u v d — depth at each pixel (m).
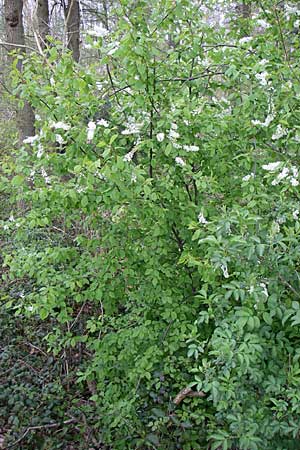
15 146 7.54
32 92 3.01
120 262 3.38
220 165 3.18
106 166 2.58
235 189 3.28
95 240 3.23
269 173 2.76
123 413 3.38
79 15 8.64
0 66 7.25
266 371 2.50
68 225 3.37
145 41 2.77
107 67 3.04
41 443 3.77
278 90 2.96
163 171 3.19
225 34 3.84
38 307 3.28
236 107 3.19
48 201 2.95
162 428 3.31
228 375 2.31
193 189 3.38
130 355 3.47
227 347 2.20
